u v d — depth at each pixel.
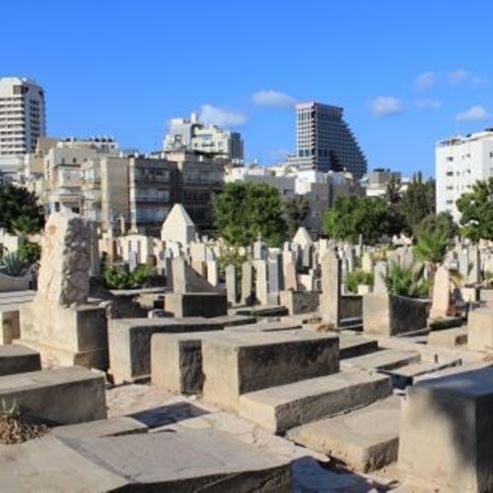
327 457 6.98
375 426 7.59
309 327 17.39
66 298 11.35
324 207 137.00
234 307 22.39
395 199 124.19
